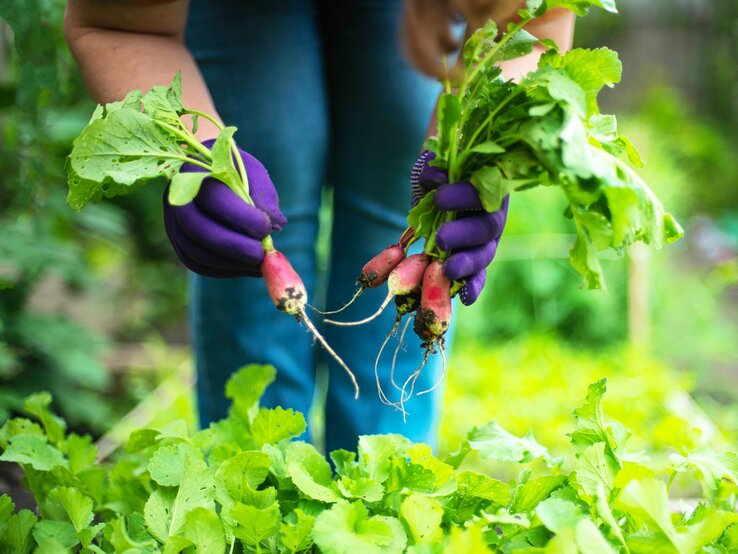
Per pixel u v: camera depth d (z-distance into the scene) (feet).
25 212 8.82
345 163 5.29
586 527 2.92
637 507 3.11
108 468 5.58
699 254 18.47
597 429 3.72
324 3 5.28
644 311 12.00
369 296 5.26
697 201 21.75
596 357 11.68
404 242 3.60
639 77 25.61
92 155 3.25
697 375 11.43
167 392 9.27
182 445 3.68
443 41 4.02
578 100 3.01
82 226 10.27
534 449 4.00
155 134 3.38
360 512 3.32
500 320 12.15
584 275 3.11
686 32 25.86
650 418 9.01
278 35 4.95
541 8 3.28
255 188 3.43
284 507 3.76
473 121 3.35
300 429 4.04
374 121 5.09
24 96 6.23
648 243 3.27
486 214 3.29
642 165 3.54
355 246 5.32
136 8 4.03
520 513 3.59
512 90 3.26
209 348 5.49
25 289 8.36
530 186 3.12
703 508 3.49
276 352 5.46
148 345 11.85
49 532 3.53
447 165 3.31
